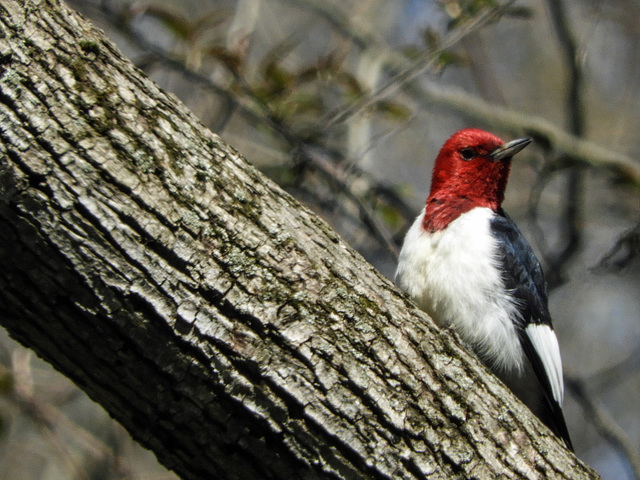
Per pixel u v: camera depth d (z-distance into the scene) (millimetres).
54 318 5285
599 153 14297
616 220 16438
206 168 5555
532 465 5930
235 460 5586
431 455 5633
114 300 5172
